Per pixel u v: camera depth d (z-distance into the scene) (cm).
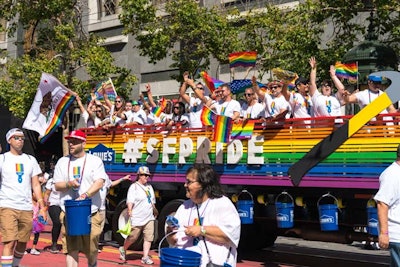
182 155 1117
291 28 1526
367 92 928
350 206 933
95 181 750
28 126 1095
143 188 1069
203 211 514
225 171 1052
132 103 1303
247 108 1143
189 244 515
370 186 878
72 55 1945
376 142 878
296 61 1480
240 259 1171
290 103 1009
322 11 1470
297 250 1337
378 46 1109
